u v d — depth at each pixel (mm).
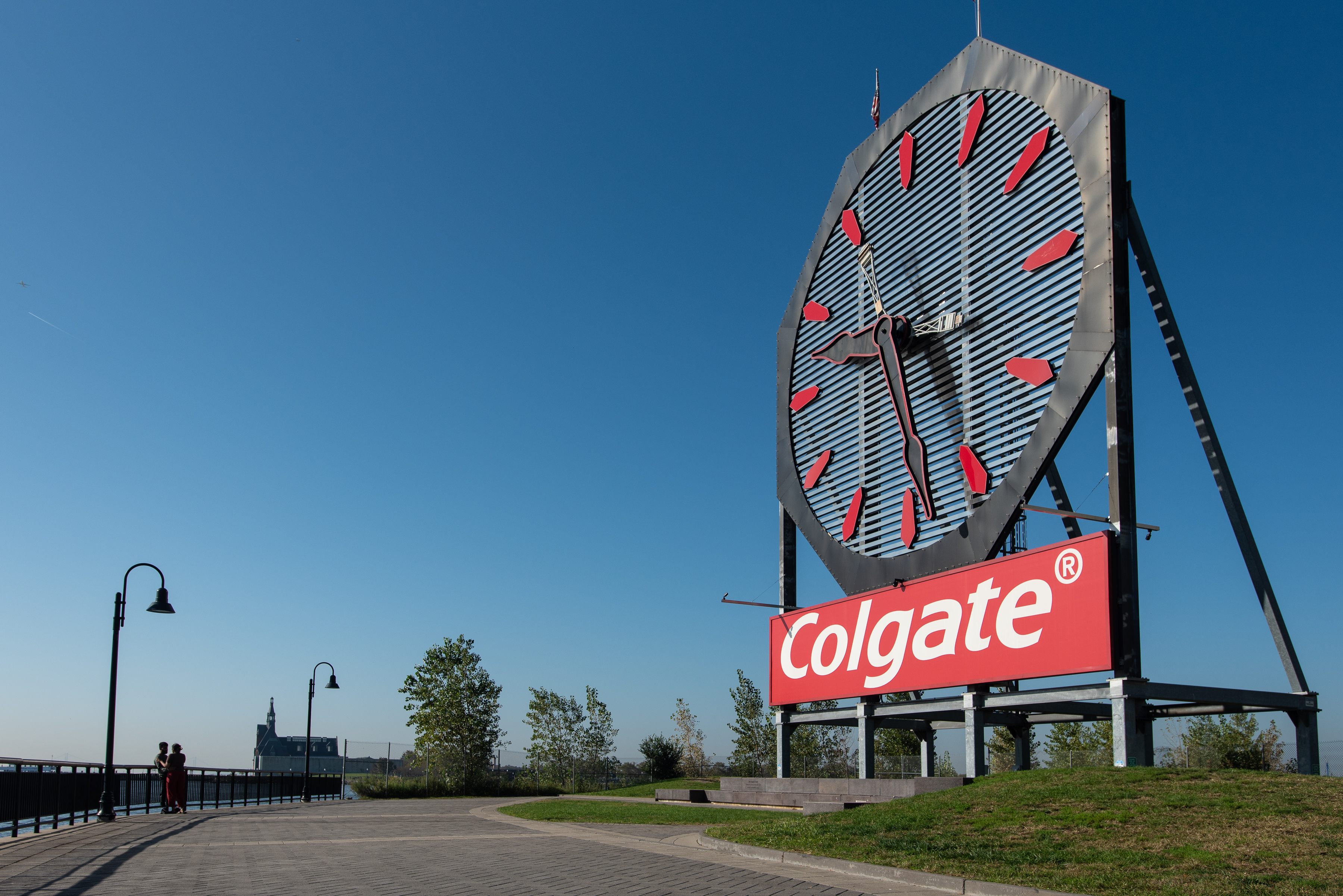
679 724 64938
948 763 53500
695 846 16828
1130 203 25109
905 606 28156
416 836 19375
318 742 131875
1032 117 26453
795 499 35438
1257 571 23703
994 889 10828
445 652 53875
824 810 21438
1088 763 46844
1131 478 21984
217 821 24250
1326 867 10805
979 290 27594
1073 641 21922
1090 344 23109
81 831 20219
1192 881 10547
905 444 29531
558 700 64188
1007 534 25250
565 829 21375
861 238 33906
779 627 34562
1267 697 22438
